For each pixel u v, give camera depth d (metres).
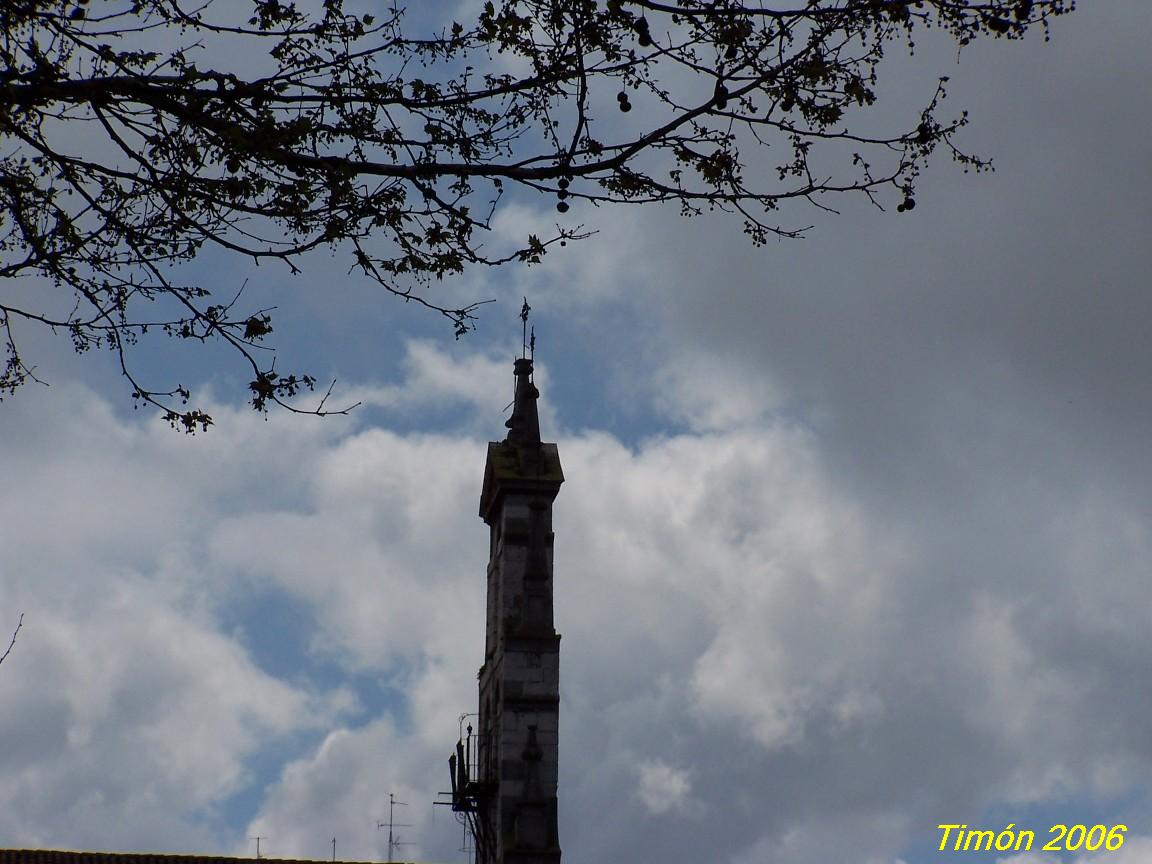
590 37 29.64
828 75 29.33
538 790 70.69
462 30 29.98
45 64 28.28
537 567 73.31
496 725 72.62
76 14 28.42
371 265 30.48
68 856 78.88
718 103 29.47
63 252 29.47
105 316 29.77
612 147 29.80
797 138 29.66
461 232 30.45
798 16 29.30
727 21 29.30
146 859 79.88
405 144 30.12
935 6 28.83
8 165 29.39
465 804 72.88
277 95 29.47
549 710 71.56
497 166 30.05
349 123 29.91
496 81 30.12
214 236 29.77
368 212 30.16
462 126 30.19
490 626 76.12
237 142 29.11
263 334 30.12
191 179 29.58
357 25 29.72
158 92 29.00
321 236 30.12
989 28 28.67
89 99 28.58
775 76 29.39
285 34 29.52
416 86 30.05
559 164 29.98
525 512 73.94
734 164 29.97
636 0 29.30
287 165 29.77
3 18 28.34
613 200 30.12
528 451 75.12
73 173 29.44
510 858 69.56
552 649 72.31
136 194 29.72
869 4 29.08
